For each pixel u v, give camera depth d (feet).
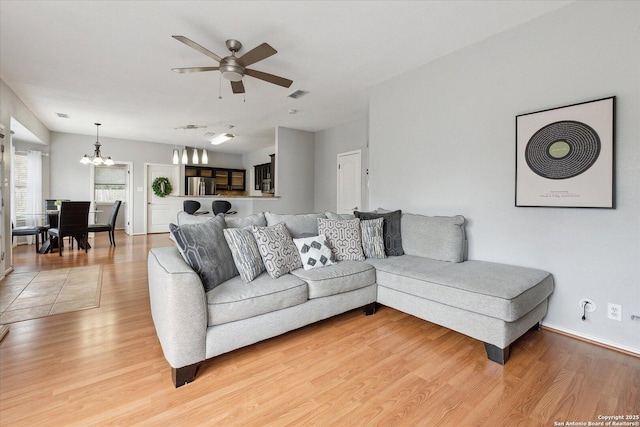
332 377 5.72
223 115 17.33
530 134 8.00
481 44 9.09
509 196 8.55
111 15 7.77
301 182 20.97
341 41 9.12
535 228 8.04
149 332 7.47
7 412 4.63
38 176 20.12
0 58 10.12
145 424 4.47
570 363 6.22
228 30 8.49
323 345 6.95
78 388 5.26
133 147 25.17
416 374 5.82
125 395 5.10
